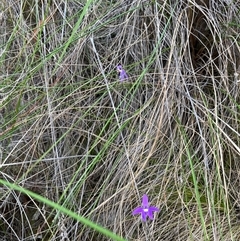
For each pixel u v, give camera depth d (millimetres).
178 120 794
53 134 788
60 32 881
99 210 787
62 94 854
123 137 815
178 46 868
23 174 781
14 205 830
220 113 837
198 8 851
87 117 843
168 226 775
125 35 882
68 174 825
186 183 792
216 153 799
